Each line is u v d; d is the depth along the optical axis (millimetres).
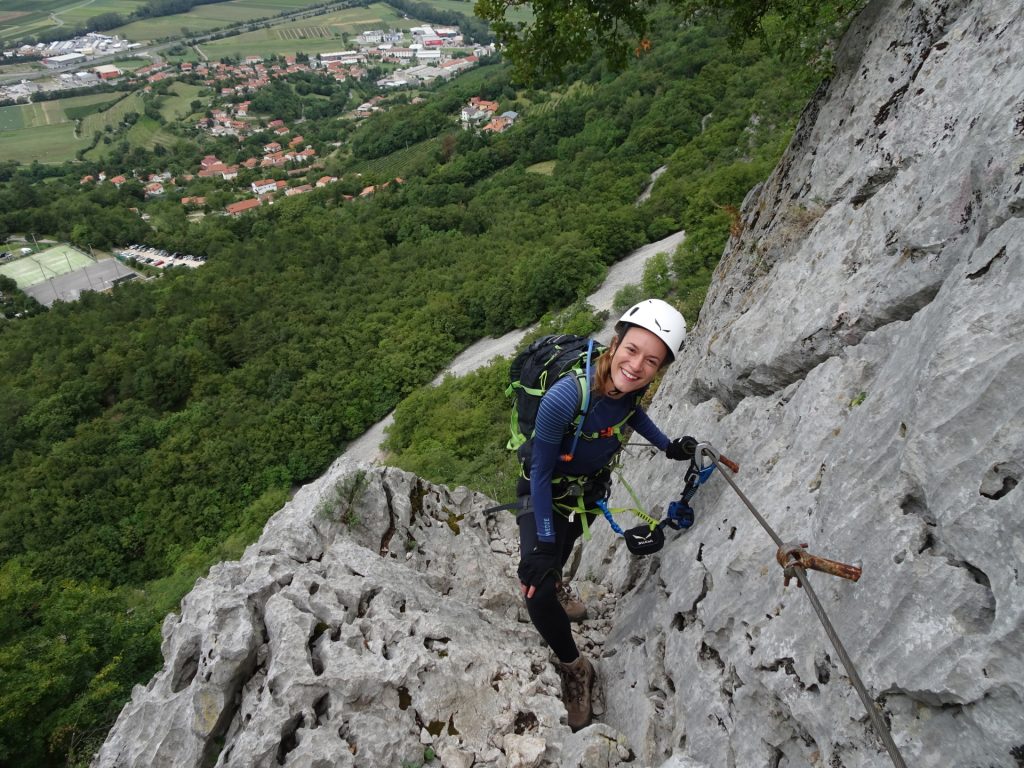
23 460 50375
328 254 80188
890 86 4922
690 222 42438
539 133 109000
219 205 143125
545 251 52469
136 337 63688
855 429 3029
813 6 6191
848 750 2373
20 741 12297
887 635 2318
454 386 36844
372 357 51062
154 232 125562
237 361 57625
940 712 2104
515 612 5121
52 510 40656
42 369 62750
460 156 116562
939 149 3654
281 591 4133
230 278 76562
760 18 7074
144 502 40656
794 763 2693
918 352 2818
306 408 45406
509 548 6078
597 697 4086
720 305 7016
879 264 3697
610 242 54156
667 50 105062
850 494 2789
